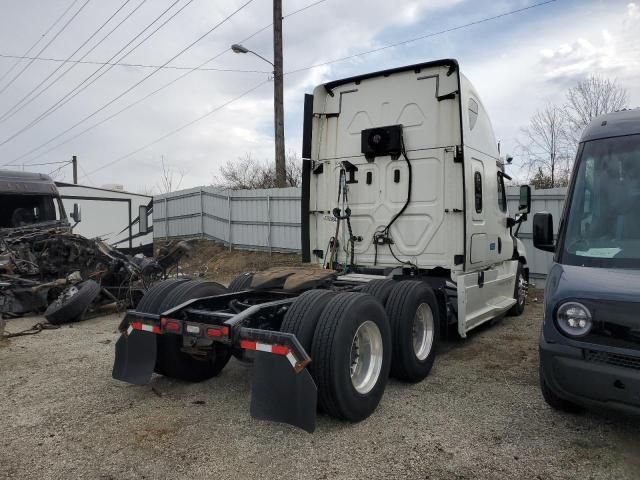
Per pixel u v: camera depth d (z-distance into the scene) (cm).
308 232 683
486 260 670
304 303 401
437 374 534
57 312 791
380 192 633
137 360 452
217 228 1812
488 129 708
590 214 407
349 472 325
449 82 591
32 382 512
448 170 592
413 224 612
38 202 1064
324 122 679
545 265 1073
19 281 888
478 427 393
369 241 642
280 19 1619
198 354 486
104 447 363
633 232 383
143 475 324
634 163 408
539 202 1067
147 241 1673
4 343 680
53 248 945
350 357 392
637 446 360
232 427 396
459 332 570
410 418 412
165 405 445
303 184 677
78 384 504
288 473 324
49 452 356
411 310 489
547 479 316
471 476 320
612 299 330
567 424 397
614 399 324
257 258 1549
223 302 495
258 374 365
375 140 614
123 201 1594
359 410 398
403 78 620
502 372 538
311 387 350
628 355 320
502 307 715
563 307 351
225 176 2505
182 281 511
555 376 353
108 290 922
